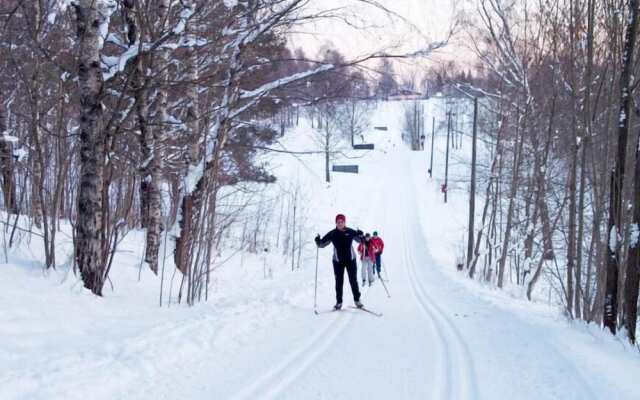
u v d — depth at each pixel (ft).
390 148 289.53
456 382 17.06
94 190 25.86
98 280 26.12
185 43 25.13
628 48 25.99
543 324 27.81
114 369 15.67
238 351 19.97
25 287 22.90
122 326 21.40
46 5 27.48
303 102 28.12
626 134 26.45
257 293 40.32
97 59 25.70
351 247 32.22
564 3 38.34
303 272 66.28
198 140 36.68
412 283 59.16
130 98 28.99
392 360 19.71
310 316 28.89
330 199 147.43
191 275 33.63
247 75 31.63
